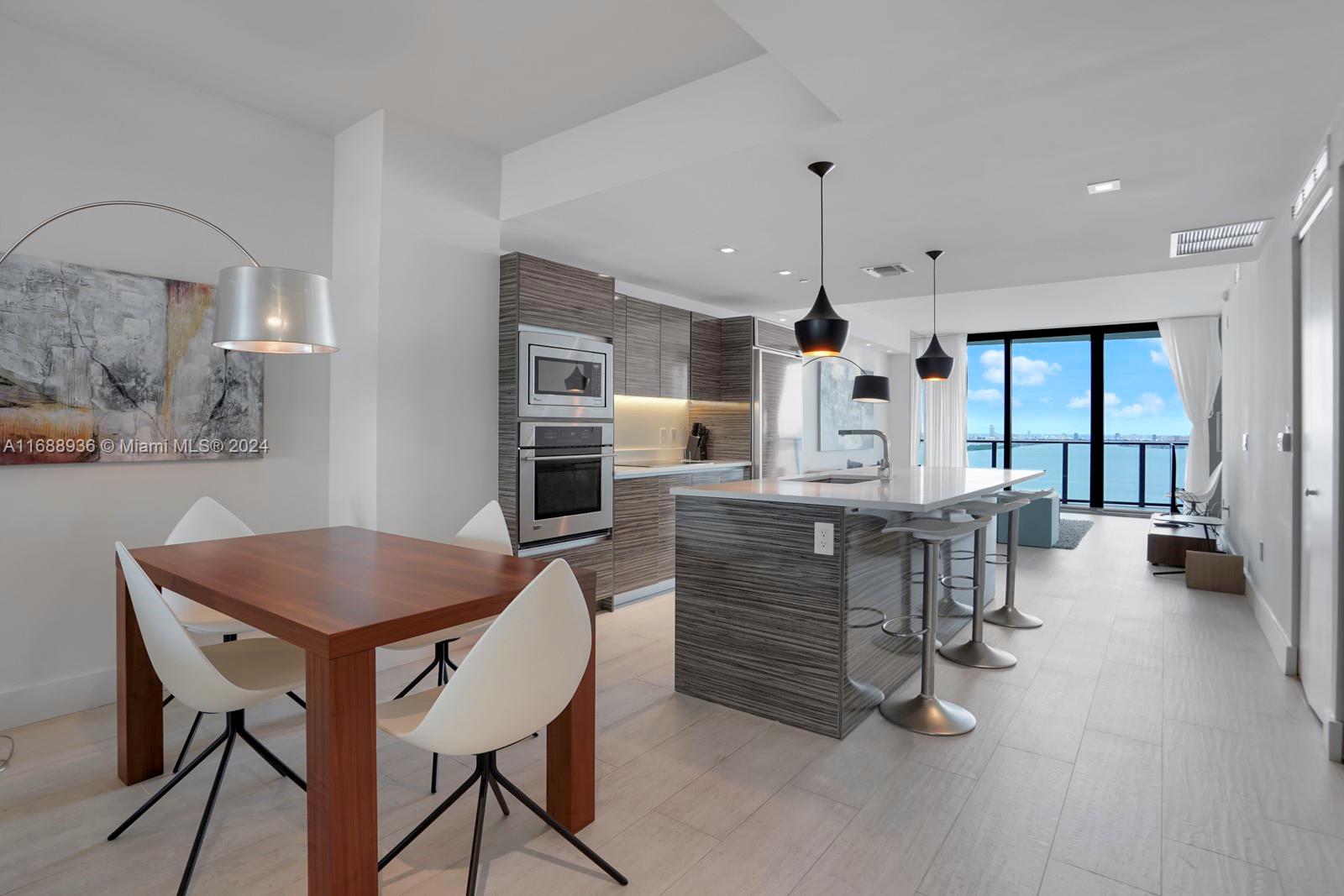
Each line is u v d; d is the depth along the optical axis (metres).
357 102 3.24
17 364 2.60
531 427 3.88
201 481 3.14
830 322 3.43
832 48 2.10
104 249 2.84
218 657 2.08
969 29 2.00
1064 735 2.60
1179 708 2.85
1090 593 4.87
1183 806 2.09
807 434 7.66
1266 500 4.06
